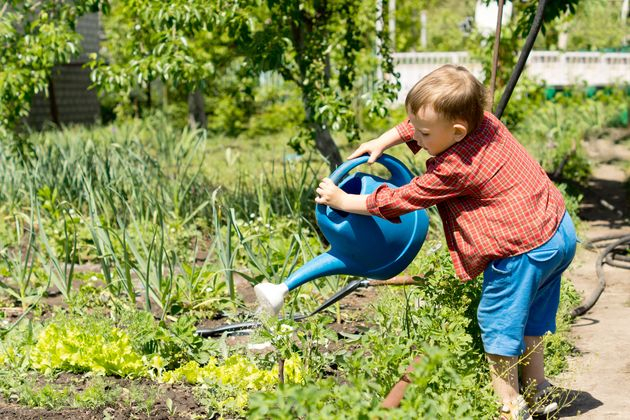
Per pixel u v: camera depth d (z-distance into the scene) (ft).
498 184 9.40
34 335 13.26
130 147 27.07
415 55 61.05
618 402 11.18
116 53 55.83
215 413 10.77
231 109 52.80
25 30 24.67
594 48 65.46
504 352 9.83
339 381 11.58
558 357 12.42
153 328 12.40
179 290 15.67
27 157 26.78
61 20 24.63
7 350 12.44
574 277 18.49
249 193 25.25
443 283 11.63
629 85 53.62
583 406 11.10
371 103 23.68
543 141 38.27
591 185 32.09
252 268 17.71
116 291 16.03
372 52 48.91
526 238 9.43
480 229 9.59
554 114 41.91
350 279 16.44
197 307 15.48
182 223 20.83
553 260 9.59
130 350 11.97
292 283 10.03
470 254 9.75
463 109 9.09
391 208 9.57
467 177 9.37
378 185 10.21
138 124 47.98
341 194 9.77
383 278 10.42
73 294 15.56
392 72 24.82
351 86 27.40
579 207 26.89
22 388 11.06
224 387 11.03
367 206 9.63
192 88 22.02
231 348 12.95
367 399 9.29
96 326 12.49
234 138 50.08
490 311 9.88
